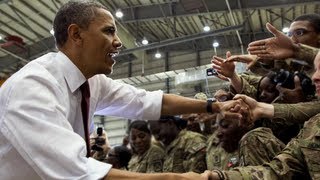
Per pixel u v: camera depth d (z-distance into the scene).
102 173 1.28
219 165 2.47
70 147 1.28
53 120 1.33
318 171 1.43
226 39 11.12
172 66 12.05
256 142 1.83
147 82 12.68
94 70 1.65
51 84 1.41
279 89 2.05
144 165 3.68
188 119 3.55
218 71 2.39
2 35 9.83
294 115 1.83
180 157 3.21
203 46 11.68
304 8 8.92
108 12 1.66
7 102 1.35
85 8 1.61
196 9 8.40
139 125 3.80
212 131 3.31
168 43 9.51
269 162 1.64
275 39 1.96
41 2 8.48
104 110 2.02
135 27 10.30
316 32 2.26
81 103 1.66
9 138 1.32
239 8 7.98
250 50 2.00
